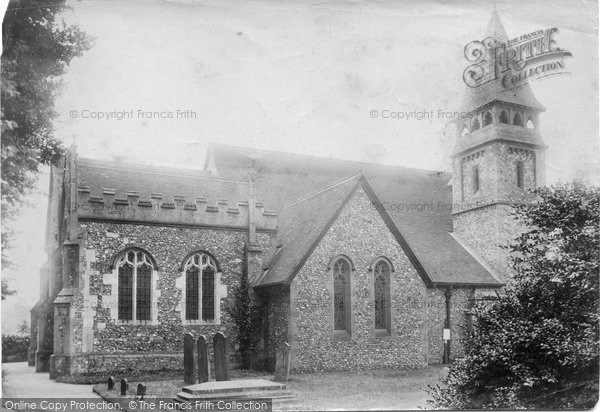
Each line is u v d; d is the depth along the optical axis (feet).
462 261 63.21
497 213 62.85
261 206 57.47
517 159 59.62
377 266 53.93
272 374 48.60
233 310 54.24
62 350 48.91
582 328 36.27
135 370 49.85
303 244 52.13
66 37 43.52
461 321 60.23
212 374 48.29
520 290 37.93
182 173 60.18
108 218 51.70
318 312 50.42
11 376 47.93
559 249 39.01
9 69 41.34
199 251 54.34
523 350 36.47
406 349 53.42
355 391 40.93
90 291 50.49
